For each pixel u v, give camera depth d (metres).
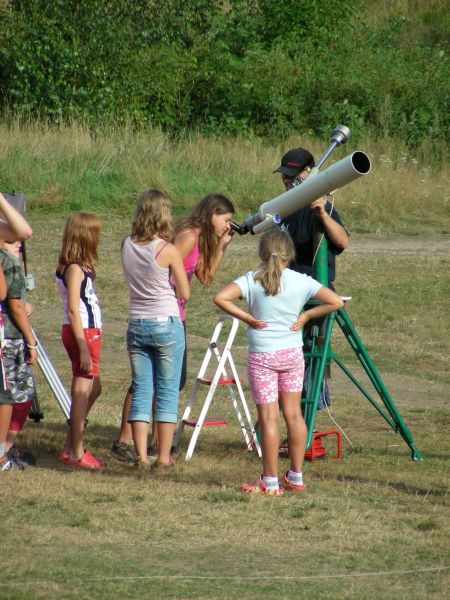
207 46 97.81
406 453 26.70
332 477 23.69
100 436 27.22
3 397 21.86
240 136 86.06
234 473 23.55
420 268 55.53
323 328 24.92
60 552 16.91
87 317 23.16
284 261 21.55
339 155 84.56
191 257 24.17
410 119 93.38
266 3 103.50
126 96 88.12
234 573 16.19
